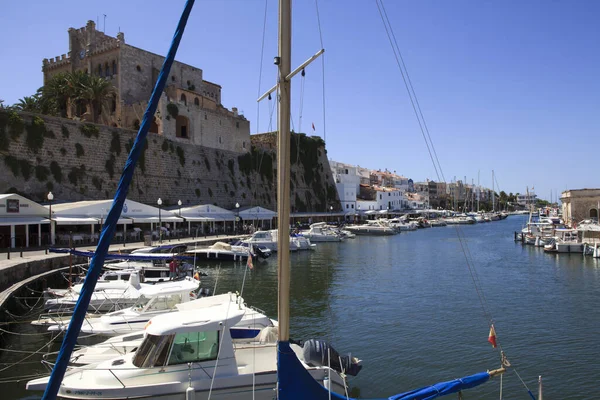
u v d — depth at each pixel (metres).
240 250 47.00
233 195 76.31
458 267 44.91
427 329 22.20
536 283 35.44
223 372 11.88
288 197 7.69
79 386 11.45
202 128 72.38
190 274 34.53
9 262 26.66
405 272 41.53
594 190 85.38
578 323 23.39
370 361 17.72
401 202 149.25
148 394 11.23
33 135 46.97
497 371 10.98
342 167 141.00
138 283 23.88
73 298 22.12
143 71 73.50
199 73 88.31
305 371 8.00
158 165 62.31
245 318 16.97
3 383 14.89
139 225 54.31
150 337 12.18
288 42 7.85
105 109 70.00
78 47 76.44
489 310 26.22
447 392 10.22
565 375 16.39
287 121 7.75
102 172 53.81
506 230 108.75
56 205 44.47
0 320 18.61
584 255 53.97
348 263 48.03
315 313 25.53
